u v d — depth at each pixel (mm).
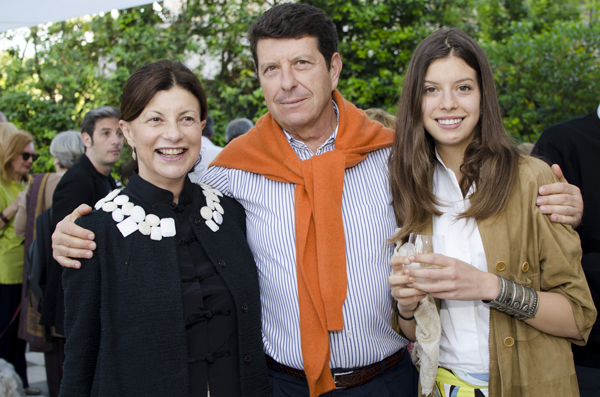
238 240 1662
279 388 1708
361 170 1794
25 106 6188
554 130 1870
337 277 1627
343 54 5641
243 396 1486
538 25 7203
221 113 5789
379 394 1675
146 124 1438
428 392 1532
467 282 1379
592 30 5012
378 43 5426
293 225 1702
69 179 2928
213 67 6031
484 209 1488
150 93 1409
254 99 5695
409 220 1626
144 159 1472
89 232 1398
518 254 1491
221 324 1505
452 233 1581
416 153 1618
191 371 1430
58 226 1427
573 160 1803
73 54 6223
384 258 1707
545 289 1506
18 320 3697
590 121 1832
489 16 6883
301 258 1637
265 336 1742
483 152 1542
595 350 1724
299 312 1642
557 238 1454
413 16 5801
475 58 1509
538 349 1473
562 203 1440
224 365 1489
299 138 1835
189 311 1449
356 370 1663
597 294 1693
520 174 1510
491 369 1481
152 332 1377
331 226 1655
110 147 3064
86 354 1364
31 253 2959
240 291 1553
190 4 5809
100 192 3049
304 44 1631
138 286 1400
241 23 5738
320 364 1581
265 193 1764
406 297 1450
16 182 3902
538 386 1460
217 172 1868
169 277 1429
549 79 5035
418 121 1612
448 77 1511
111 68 6125
